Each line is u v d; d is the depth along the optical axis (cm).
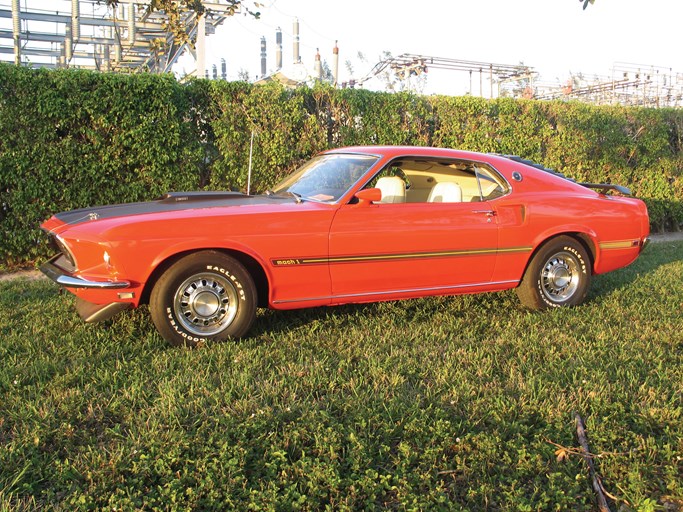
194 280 432
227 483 263
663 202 1250
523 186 554
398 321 516
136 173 813
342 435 304
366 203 473
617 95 2316
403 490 261
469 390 359
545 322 520
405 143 997
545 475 280
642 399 352
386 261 484
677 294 625
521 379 375
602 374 385
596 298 608
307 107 936
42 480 268
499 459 289
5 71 718
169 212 439
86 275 415
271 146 881
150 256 414
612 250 590
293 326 499
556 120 1139
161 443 292
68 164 762
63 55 1827
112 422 323
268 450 291
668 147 1271
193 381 365
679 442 301
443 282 516
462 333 484
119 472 271
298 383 369
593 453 296
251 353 418
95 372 384
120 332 471
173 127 807
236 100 868
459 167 539
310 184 517
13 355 415
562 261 568
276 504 248
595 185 627
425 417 323
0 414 327
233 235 432
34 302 565
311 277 461
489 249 525
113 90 769
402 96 988
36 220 763
